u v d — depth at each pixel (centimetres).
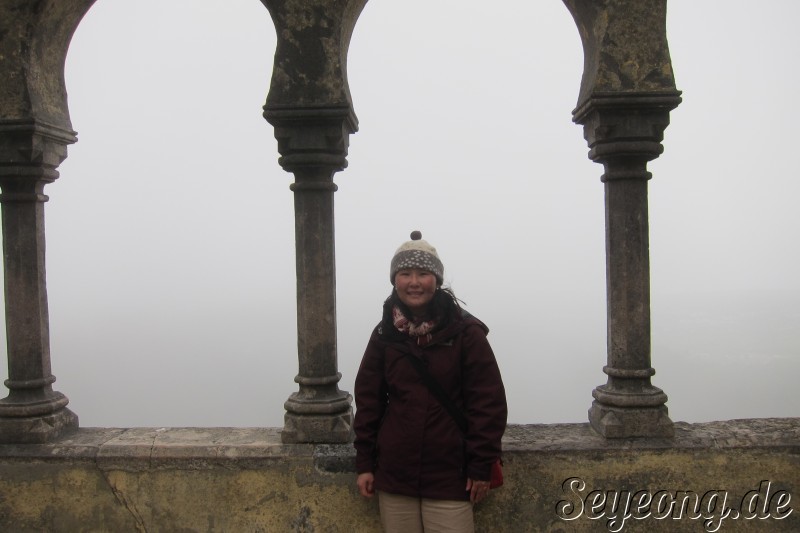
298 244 380
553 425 394
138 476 372
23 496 376
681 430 374
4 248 392
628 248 369
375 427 329
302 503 368
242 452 370
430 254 316
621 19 356
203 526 372
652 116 360
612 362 377
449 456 312
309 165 372
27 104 375
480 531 366
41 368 396
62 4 390
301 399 379
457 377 315
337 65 363
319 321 380
